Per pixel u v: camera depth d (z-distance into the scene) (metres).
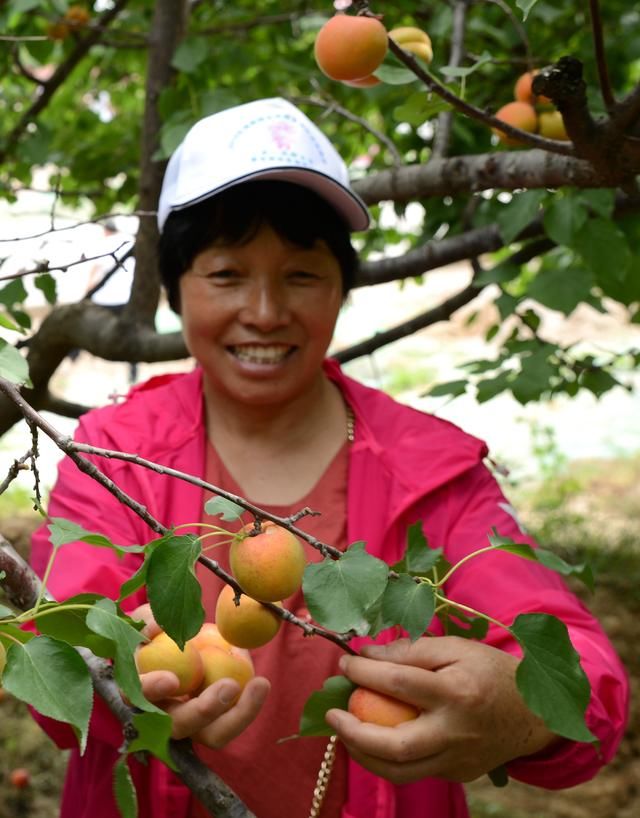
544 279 2.69
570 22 3.64
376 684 1.45
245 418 1.94
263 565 1.26
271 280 1.83
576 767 1.57
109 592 1.70
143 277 2.90
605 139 1.59
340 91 3.71
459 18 2.83
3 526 5.95
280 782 1.76
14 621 1.11
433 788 1.82
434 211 3.50
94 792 1.77
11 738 4.28
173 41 2.96
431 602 1.23
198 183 1.80
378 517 1.85
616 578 5.92
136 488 1.85
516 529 1.85
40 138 3.35
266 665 1.77
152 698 1.36
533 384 2.68
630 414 9.74
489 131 3.47
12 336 3.69
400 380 10.59
